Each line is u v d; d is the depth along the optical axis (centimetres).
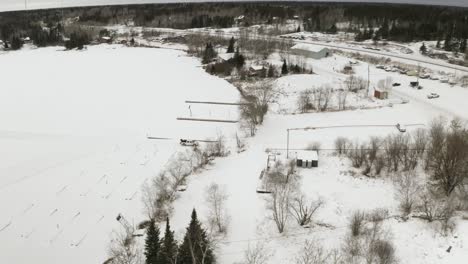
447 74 12094
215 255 4697
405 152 6550
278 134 8206
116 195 6391
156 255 4331
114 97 11025
